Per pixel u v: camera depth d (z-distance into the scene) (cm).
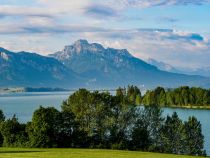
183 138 9138
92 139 8750
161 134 9088
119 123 8981
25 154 6144
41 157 5706
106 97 9062
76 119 8931
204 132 13962
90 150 7412
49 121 8131
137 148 8881
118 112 9019
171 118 9275
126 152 7175
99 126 8956
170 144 9106
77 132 8481
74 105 9100
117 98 9119
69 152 6694
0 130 8319
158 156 6506
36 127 8062
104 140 8888
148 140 8950
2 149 7350
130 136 8969
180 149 9131
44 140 8044
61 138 8325
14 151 6856
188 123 9288
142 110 9194
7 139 8250
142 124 9056
